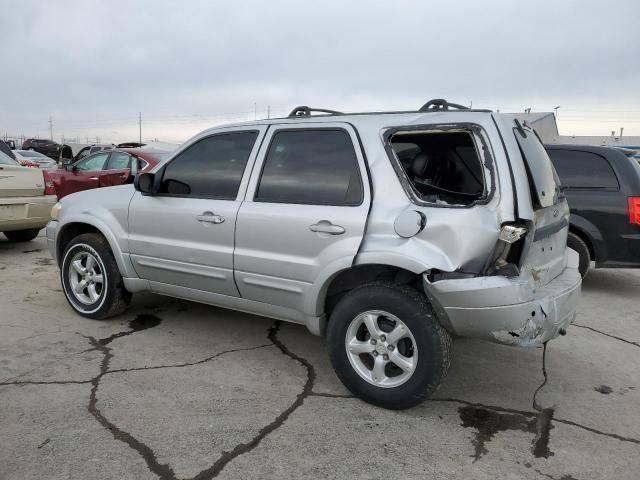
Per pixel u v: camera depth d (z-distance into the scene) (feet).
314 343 14.12
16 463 8.43
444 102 11.18
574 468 8.79
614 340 15.14
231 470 8.45
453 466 8.75
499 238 9.37
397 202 10.28
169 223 13.34
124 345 13.52
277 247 11.54
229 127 13.01
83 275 15.44
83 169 35.86
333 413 10.37
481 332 9.54
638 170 19.38
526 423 10.24
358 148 10.89
